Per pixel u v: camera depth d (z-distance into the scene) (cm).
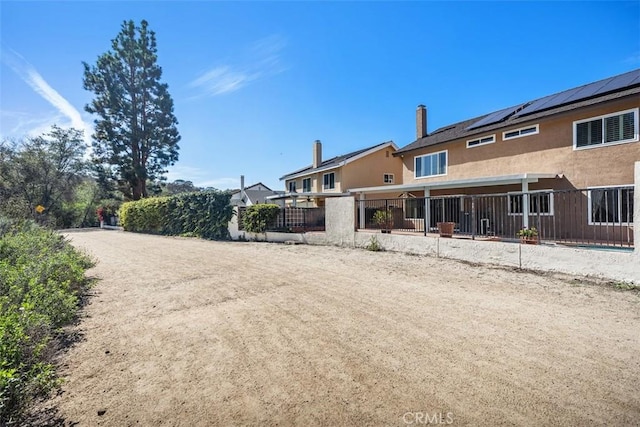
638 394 287
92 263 987
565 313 508
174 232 2236
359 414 267
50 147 3478
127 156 3378
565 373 325
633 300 572
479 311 523
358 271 862
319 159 3006
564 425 248
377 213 1459
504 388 300
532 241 905
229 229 1859
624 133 1083
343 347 397
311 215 1881
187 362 369
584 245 877
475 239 1023
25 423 268
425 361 356
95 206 3988
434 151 1864
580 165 1201
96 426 263
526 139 1388
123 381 331
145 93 3466
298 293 651
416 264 952
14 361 313
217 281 771
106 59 3256
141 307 580
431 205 1493
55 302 502
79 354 395
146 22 3444
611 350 376
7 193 2694
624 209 1073
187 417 271
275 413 272
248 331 457
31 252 796
